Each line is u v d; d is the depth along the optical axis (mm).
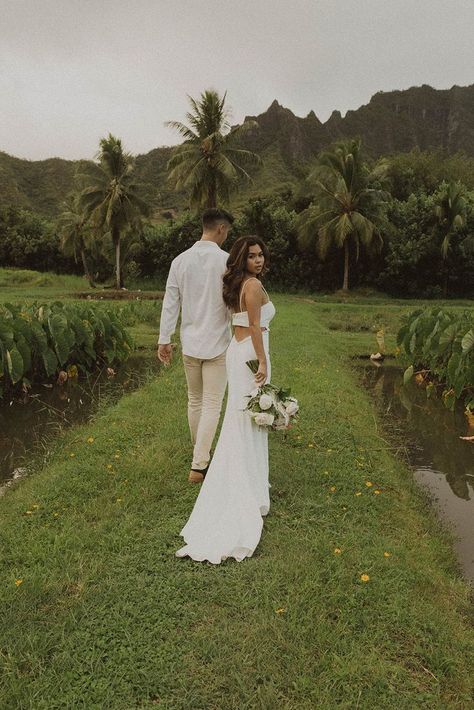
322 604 2637
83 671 2201
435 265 35312
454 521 4344
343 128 160250
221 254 3869
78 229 40750
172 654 2293
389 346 13117
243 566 2955
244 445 3371
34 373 8664
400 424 6996
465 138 158750
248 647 2334
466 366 7453
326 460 4637
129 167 34531
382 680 2189
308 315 19750
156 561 3014
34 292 32031
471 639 2605
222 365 3930
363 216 33125
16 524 3508
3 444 6027
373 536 3406
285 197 47812
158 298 30891
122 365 10555
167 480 4113
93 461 4559
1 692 2084
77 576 2871
